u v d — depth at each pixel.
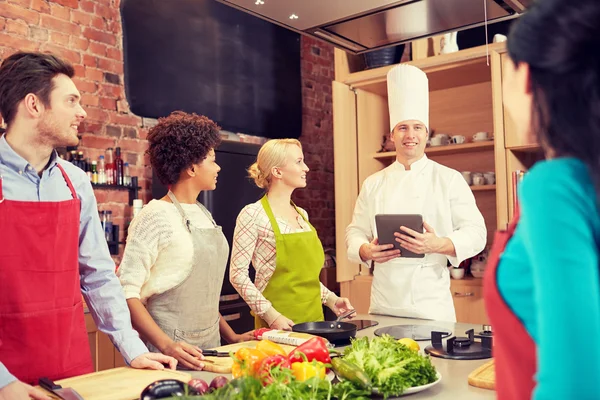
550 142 0.63
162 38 3.89
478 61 3.23
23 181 1.52
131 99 3.71
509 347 0.69
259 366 1.05
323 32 2.36
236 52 4.39
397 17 2.18
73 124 1.54
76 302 1.59
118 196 3.58
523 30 0.63
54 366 1.51
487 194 3.64
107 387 1.24
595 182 0.57
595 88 0.57
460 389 1.21
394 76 2.69
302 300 2.24
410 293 2.50
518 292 0.66
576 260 0.54
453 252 2.37
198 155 1.89
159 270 1.78
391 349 1.17
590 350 0.51
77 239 1.59
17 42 3.23
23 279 1.47
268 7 2.08
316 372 1.09
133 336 1.54
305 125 5.02
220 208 3.64
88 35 3.53
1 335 1.44
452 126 3.84
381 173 2.83
